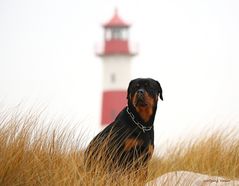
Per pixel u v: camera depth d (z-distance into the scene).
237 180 8.73
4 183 7.24
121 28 51.47
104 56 51.72
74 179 7.62
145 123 9.19
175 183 8.20
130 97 9.30
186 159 9.62
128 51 51.41
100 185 7.74
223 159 9.55
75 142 8.36
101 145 8.77
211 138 9.94
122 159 8.97
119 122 9.18
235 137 10.09
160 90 9.82
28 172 7.49
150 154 9.27
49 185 7.48
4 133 7.69
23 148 7.64
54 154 7.98
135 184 8.12
